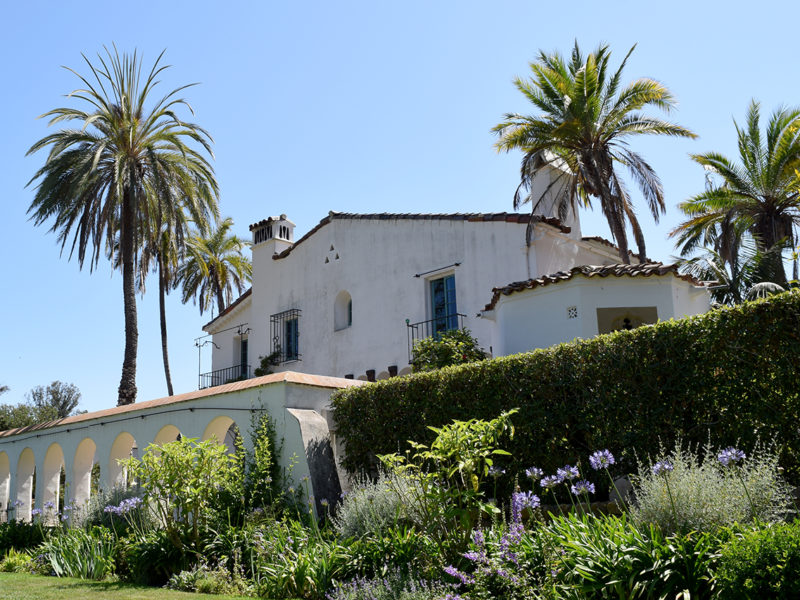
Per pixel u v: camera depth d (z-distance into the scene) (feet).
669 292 46.68
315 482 35.76
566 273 48.91
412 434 33.32
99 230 71.26
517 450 29.53
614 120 70.33
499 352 52.54
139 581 30.78
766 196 89.92
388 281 70.44
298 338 81.10
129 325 70.74
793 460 22.33
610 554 17.94
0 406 122.72
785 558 14.42
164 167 71.46
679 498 18.81
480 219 62.13
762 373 23.25
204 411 43.50
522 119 74.49
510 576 18.62
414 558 23.84
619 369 26.81
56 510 54.49
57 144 68.64
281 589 25.11
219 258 131.34
